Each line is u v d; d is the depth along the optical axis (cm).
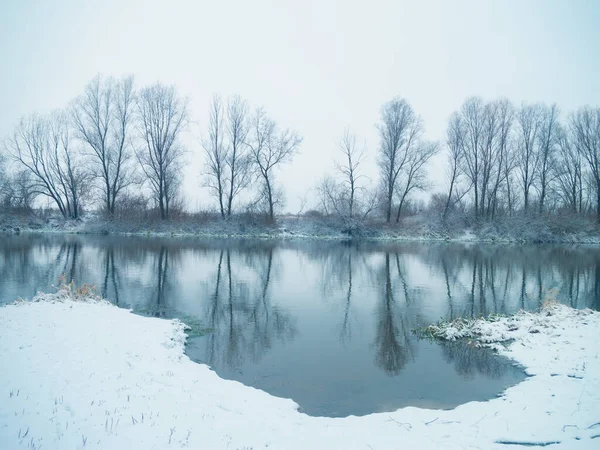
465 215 4688
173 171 4497
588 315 1091
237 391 654
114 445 428
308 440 481
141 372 652
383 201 4872
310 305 1362
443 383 743
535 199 4869
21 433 435
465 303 1409
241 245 3553
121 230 4266
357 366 825
